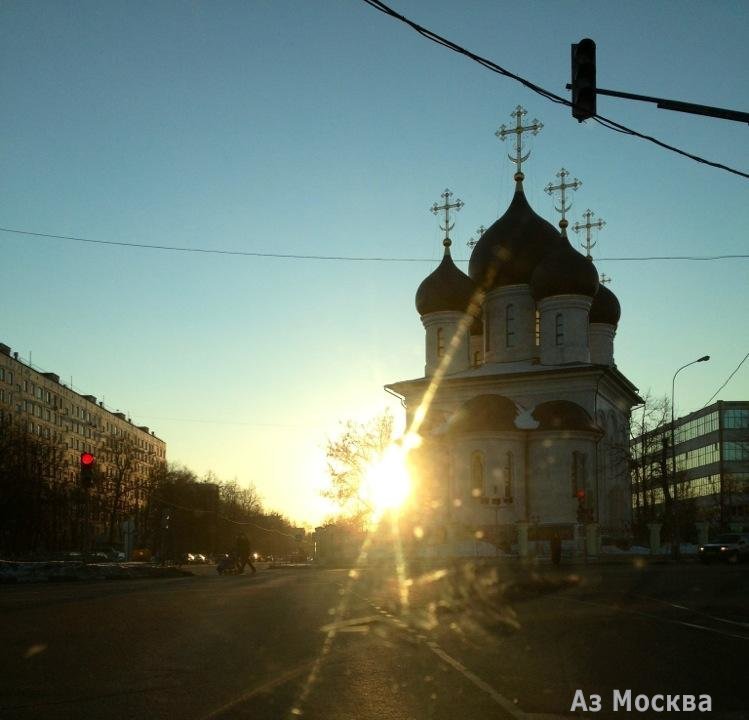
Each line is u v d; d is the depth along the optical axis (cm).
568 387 6388
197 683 988
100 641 1353
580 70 1577
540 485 6084
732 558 5006
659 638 1390
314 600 2203
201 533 11194
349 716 819
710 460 11519
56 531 8506
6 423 7594
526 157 7088
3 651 1238
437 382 6756
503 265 6812
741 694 927
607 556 5634
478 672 1062
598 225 7750
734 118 1590
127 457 9762
